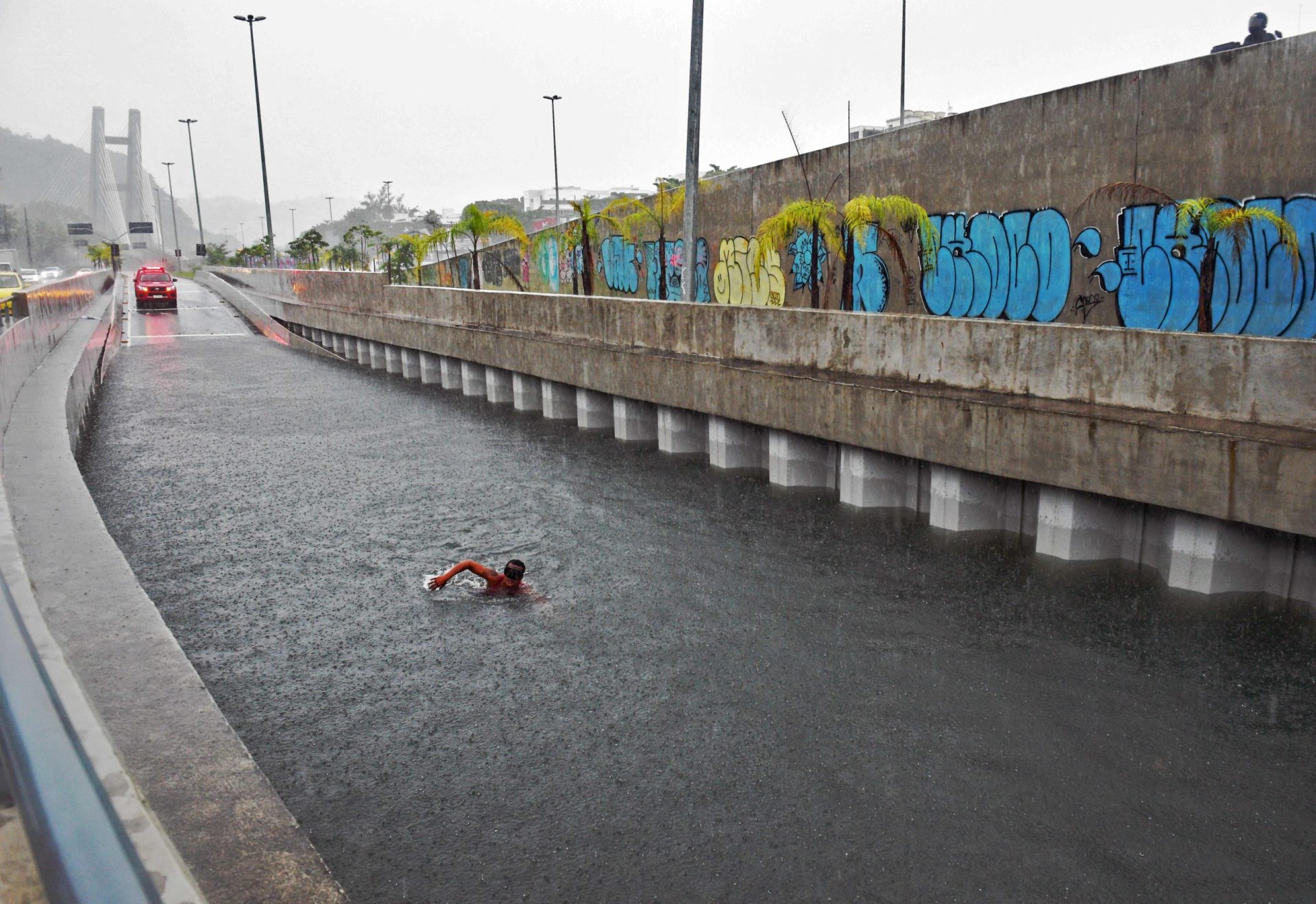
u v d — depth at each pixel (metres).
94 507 7.82
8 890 1.61
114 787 1.68
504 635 9.11
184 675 5.18
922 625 8.98
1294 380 8.35
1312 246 11.50
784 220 18.41
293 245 70.38
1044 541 10.42
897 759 6.78
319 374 29.25
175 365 30.89
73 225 141.38
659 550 11.38
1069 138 14.34
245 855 4.00
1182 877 5.52
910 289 17.53
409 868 5.65
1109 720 7.23
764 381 13.64
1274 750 6.79
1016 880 5.50
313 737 7.26
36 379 16.27
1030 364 10.49
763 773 6.62
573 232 30.30
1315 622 8.57
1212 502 8.49
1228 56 12.25
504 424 20.03
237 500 14.30
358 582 10.66
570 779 6.59
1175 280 13.05
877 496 12.58
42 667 1.46
